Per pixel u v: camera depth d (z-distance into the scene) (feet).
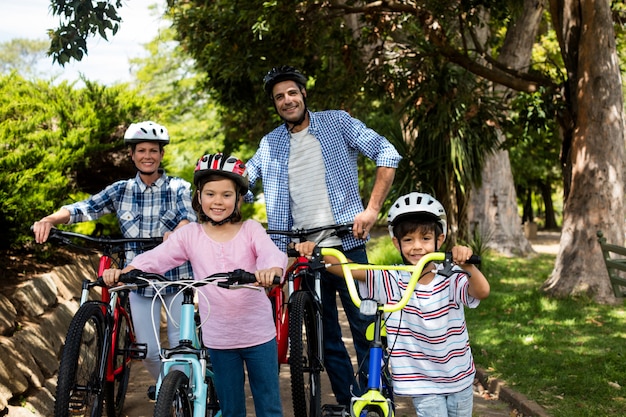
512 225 66.39
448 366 12.28
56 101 30.68
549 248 78.38
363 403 10.99
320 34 41.04
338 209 16.65
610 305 34.63
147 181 17.28
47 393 18.42
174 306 16.80
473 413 19.42
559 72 39.22
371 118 52.24
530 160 106.93
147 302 16.62
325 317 17.02
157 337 12.03
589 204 36.11
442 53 37.55
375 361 11.26
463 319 12.58
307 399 16.03
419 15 36.01
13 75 30.78
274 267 12.03
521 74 38.47
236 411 13.33
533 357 24.48
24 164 23.61
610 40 35.91
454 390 12.34
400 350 12.42
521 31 58.03
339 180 16.71
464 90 40.11
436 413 12.31
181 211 17.26
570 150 37.47
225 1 38.65
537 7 57.57
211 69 47.16
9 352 17.58
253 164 17.17
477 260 11.44
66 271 25.55
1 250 25.02
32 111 28.84
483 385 22.35
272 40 40.81
